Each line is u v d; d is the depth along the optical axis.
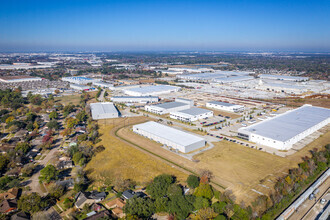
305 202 60.75
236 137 105.88
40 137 105.25
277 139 93.50
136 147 94.62
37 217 52.97
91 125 116.81
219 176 72.69
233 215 54.47
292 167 77.81
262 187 66.62
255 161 82.38
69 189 67.25
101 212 55.00
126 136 106.81
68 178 73.19
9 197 61.72
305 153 88.62
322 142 99.25
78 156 82.12
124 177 73.12
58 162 81.25
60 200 62.41
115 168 78.62
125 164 81.19
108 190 66.12
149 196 62.69
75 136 107.50
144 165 80.12
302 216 55.66
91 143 98.50
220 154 88.06
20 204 57.38
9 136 106.44
